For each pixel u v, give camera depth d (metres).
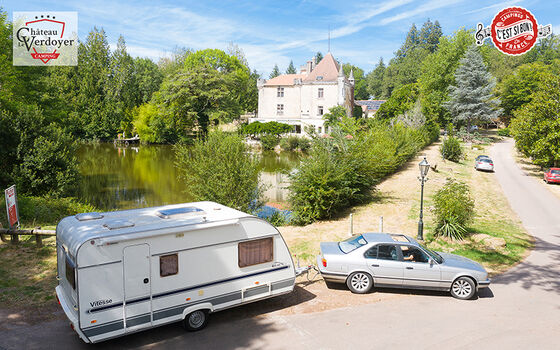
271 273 9.14
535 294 10.58
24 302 9.05
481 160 36.44
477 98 58.56
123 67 79.88
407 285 10.26
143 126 69.88
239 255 8.57
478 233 15.74
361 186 21.47
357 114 75.56
